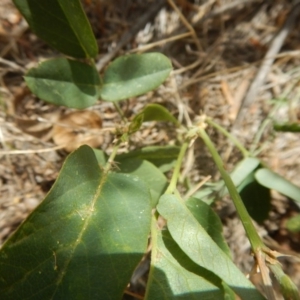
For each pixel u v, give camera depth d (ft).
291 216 0.65
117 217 0.40
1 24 0.72
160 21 0.76
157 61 0.51
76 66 0.51
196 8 0.77
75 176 0.41
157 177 0.52
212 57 0.75
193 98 0.72
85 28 0.49
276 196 0.66
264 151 0.69
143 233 0.39
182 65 0.75
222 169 0.48
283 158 0.70
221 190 0.57
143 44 0.75
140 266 0.56
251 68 0.75
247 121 0.71
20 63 0.72
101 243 0.38
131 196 0.41
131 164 0.52
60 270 0.37
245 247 0.64
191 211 0.46
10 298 0.36
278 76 0.74
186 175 0.62
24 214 0.62
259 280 0.60
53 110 0.69
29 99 0.69
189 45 0.76
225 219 0.64
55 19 0.48
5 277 0.36
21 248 0.37
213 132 0.69
